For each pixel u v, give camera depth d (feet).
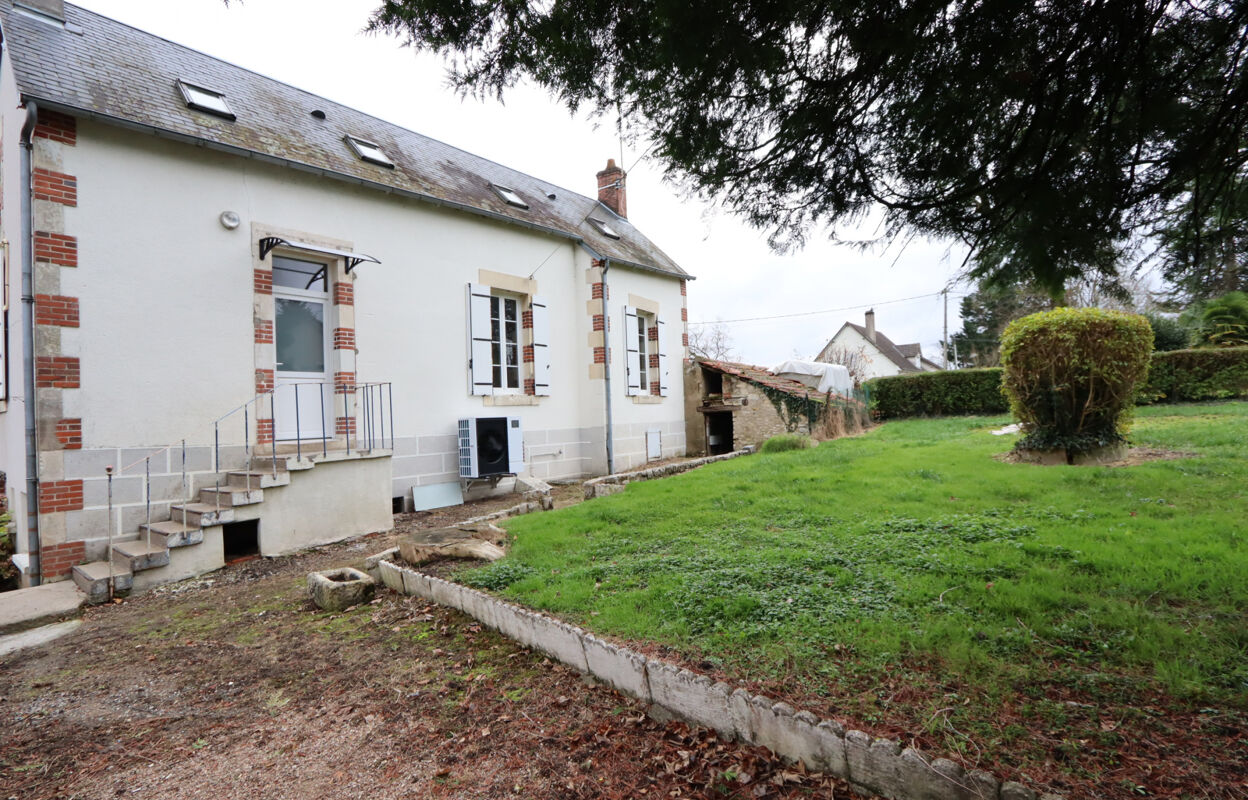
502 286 32.12
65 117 18.20
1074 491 18.16
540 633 10.95
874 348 128.16
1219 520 13.92
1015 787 5.74
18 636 14.62
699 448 46.14
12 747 9.24
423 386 28.07
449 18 8.79
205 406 20.93
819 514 17.88
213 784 8.02
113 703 10.62
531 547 16.53
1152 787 5.97
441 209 29.30
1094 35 7.69
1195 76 8.11
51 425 17.63
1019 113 8.74
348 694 10.28
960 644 9.05
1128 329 22.70
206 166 21.39
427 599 14.42
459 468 29.27
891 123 9.34
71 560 17.84
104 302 18.78
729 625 10.29
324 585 14.71
